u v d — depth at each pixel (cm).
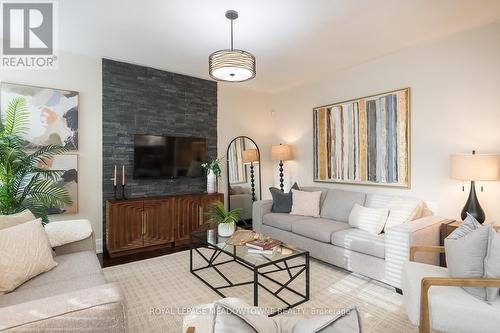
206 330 98
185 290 254
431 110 319
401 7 249
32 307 103
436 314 161
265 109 548
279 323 106
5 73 317
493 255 154
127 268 309
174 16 264
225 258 338
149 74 410
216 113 484
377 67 372
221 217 298
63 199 288
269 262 217
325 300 236
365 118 384
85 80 361
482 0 238
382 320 206
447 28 289
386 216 301
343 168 415
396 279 246
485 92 279
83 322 104
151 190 415
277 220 377
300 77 452
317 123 457
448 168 306
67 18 269
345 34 302
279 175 540
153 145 404
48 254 191
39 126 330
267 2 240
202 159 457
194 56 366
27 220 205
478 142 283
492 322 147
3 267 160
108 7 249
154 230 375
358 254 279
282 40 316
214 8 250
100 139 372
